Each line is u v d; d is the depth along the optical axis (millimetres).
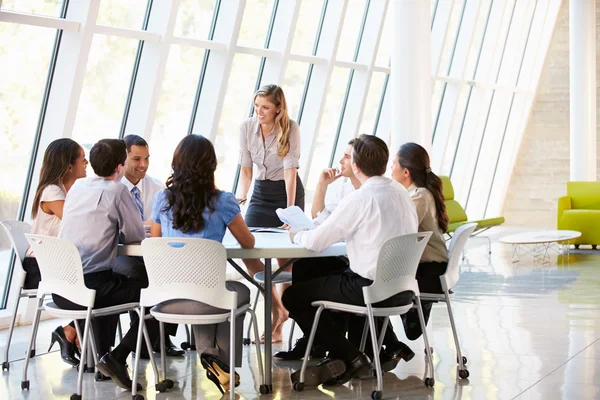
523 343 5742
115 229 4438
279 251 4207
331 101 10820
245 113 9102
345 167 5457
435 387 4531
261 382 4445
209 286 3996
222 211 4141
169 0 7215
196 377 4777
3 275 6738
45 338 6027
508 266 10422
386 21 11180
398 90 8781
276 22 9062
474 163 16359
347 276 4367
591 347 5570
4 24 6219
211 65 8289
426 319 5047
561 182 16781
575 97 14906
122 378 4426
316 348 5266
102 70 7129
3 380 4715
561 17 16562
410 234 4203
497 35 14750
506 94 16109
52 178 4930
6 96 6391
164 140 8141
